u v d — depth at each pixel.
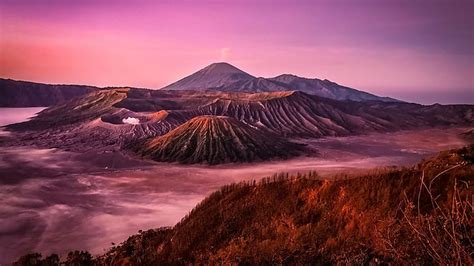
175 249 17.14
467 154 15.59
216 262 13.63
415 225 4.89
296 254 11.75
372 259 7.95
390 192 14.56
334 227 13.88
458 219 4.31
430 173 14.34
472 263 3.73
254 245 14.10
